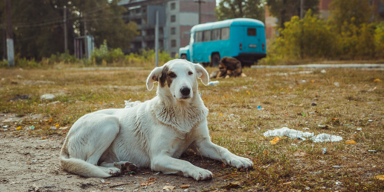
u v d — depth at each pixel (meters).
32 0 44.09
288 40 26.11
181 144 3.54
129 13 70.12
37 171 3.50
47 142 4.79
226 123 5.51
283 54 26.86
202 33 22.97
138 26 67.44
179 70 3.36
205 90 9.60
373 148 3.71
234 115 6.11
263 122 5.43
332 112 5.86
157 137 3.40
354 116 5.50
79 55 43.41
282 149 3.88
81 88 10.56
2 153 4.24
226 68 13.58
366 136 4.21
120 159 3.68
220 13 51.50
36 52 47.56
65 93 9.60
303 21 25.33
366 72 12.49
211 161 3.64
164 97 3.45
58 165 3.72
